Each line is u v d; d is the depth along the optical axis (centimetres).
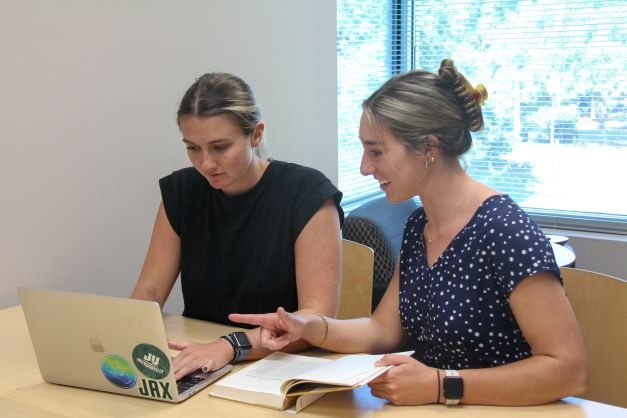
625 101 352
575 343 128
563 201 378
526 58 377
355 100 372
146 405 131
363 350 153
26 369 150
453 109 139
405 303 154
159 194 239
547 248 132
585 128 366
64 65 202
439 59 407
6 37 187
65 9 201
